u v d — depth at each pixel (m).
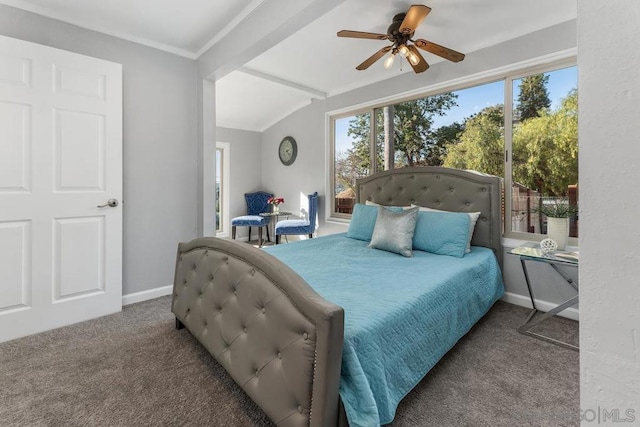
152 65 2.87
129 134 2.75
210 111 3.17
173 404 1.48
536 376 1.72
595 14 0.49
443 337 1.70
